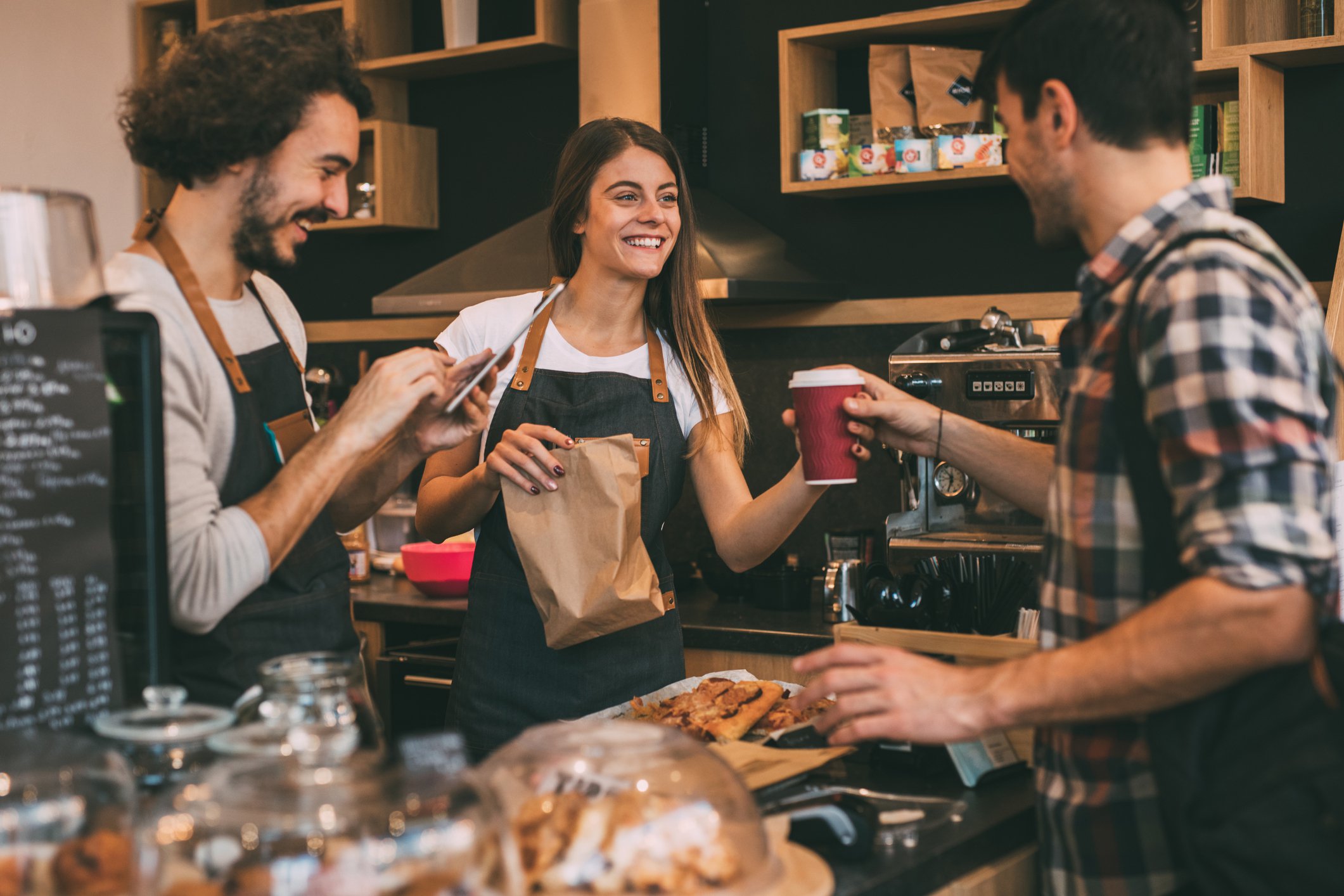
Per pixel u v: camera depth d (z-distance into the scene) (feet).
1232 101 8.38
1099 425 3.73
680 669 7.16
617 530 5.71
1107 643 3.50
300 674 3.48
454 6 11.43
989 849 4.19
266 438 4.91
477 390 5.33
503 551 6.89
